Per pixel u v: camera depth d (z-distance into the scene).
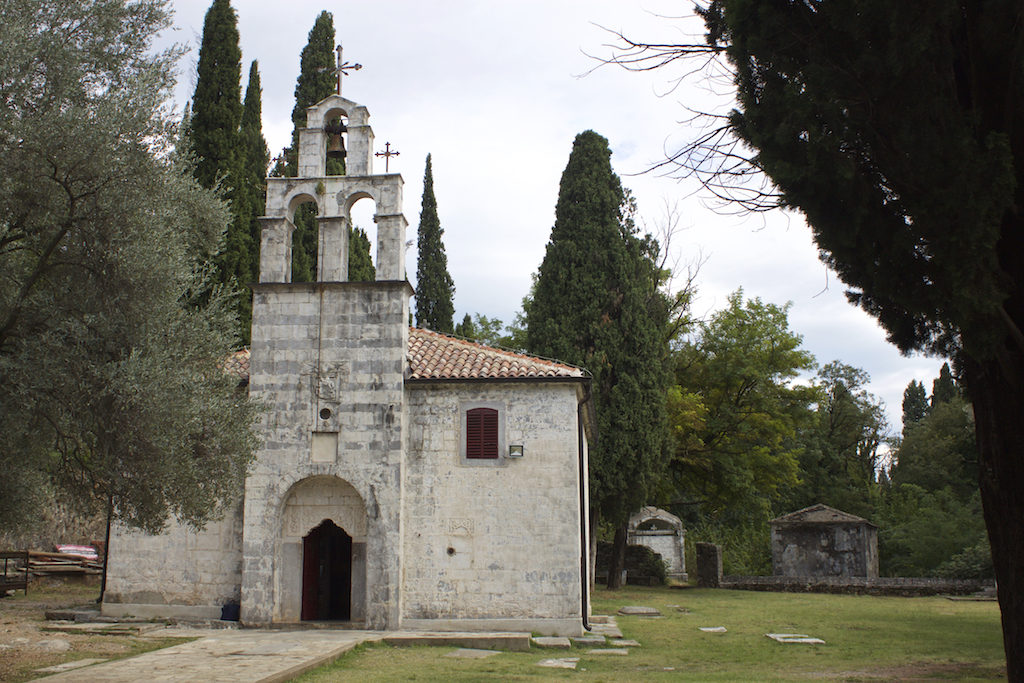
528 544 20.70
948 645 20.47
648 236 40.31
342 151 23.70
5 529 12.60
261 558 20.44
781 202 10.50
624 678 14.64
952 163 8.96
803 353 40.97
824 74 9.52
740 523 54.97
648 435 32.62
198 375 12.94
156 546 21.31
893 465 71.88
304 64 41.81
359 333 21.39
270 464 20.84
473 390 21.66
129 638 17.55
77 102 11.92
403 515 20.86
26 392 10.82
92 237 11.48
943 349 10.76
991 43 9.16
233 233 31.34
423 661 15.98
